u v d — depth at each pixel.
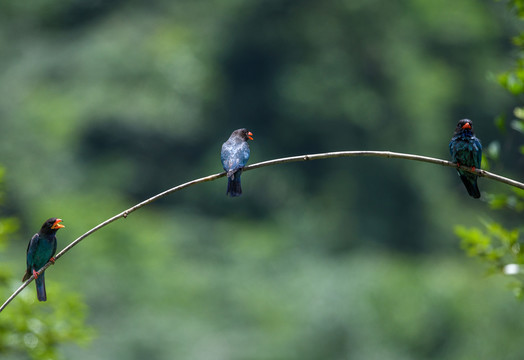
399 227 43.81
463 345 27.61
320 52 44.50
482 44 48.59
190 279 33.47
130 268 32.31
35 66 44.34
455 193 46.06
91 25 47.56
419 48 47.81
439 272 33.81
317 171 43.81
